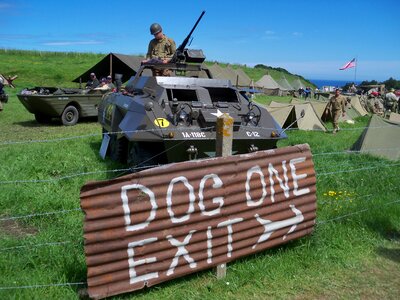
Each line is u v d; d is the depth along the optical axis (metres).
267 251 4.14
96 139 10.01
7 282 3.38
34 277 3.46
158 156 6.06
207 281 3.64
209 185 3.55
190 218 3.47
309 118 14.80
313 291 3.61
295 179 4.11
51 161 7.25
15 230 4.67
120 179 3.16
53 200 5.25
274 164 3.96
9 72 38.25
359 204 5.48
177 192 3.40
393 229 4.91
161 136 5.55
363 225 4.88
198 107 6.09
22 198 5.43
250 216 3.82
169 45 8.52
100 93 14.22
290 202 4.09
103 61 23.86
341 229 4.69
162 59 7.92
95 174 6.56
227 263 3.86
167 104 6.07
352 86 36.62
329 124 17.02
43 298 3.21
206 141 5.65
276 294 3.53
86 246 3.07
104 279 3.15
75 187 5.99
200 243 3.56
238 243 3.78
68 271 3.53
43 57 52.28
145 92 6.77
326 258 4.13
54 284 3.35
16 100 22.33
